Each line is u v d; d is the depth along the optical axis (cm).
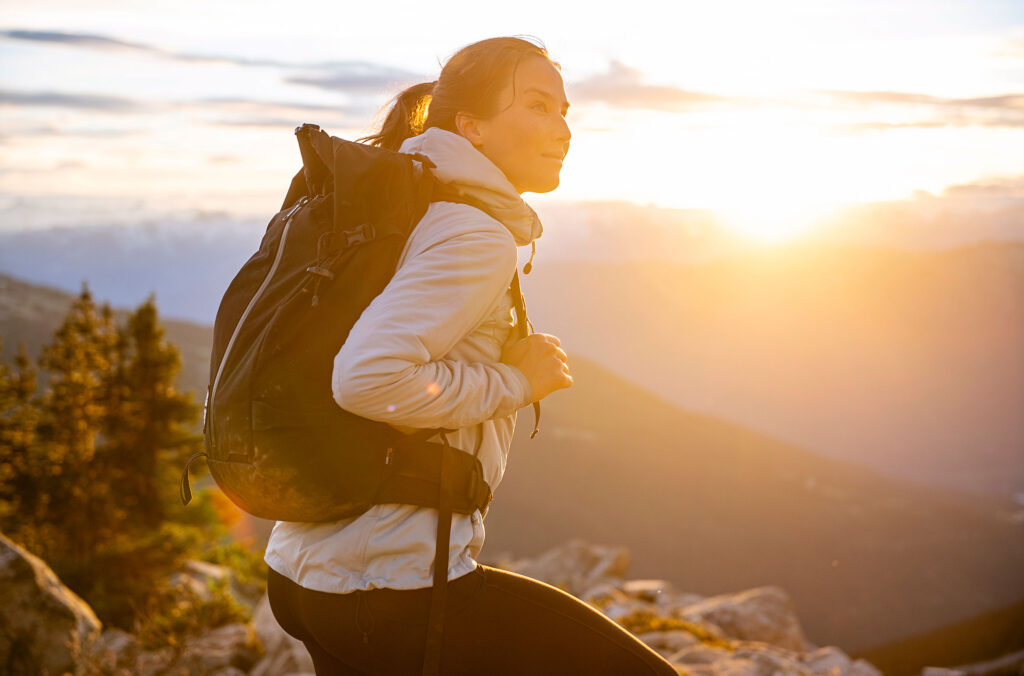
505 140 160
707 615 1001
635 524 12912
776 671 582
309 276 143
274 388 139
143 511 2261
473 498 150
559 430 19412
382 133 192
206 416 154
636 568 10494
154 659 616
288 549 154
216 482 155
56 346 2292
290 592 160
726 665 566
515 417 167
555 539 11681
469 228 143
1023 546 12250
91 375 2300
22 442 2198
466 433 154
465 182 152
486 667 151
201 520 2322
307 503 142
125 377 2328
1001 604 8200
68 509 2169
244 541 2245
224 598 853
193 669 615
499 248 145
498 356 158
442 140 155
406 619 145
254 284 155
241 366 143
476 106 160
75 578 1416
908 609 7950
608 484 15375
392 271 145
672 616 859
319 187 162
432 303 137
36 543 2105
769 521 13750
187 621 739
